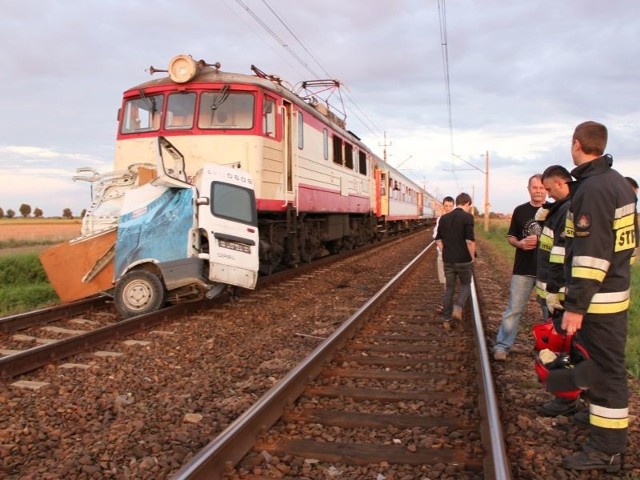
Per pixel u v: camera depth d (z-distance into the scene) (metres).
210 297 9.12
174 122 11.45
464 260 8.02
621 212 3.54
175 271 8.58
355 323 7.78
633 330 8.15
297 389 5.14
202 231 8.83
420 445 4.14
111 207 9.66
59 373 5.97
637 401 5.16
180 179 9.23
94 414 4.90
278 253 13.33
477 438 4.25
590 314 3.67
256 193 11.10
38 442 4.32
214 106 11.26
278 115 12.04
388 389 5.39
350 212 19.39
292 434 4.34
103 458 4.00
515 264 6.24
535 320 8.83
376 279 14.35
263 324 8.77
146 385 5.64
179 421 4.71
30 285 13.73
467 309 9.56
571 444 4.19
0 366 5.63
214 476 3.53
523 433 4.37
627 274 3.62
